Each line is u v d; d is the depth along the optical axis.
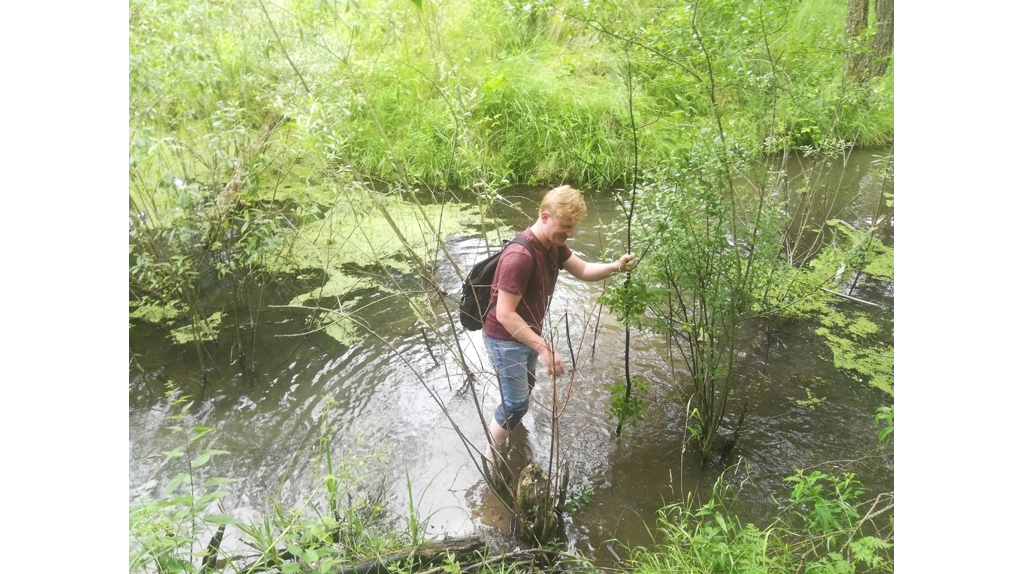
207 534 2.71
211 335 4.25
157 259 4.30
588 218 6.33
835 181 7.19
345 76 4.23
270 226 4.35
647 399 3.76
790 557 2.46
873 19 7.86
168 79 3.88
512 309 2.71
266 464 3.21
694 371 3.35
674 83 3.20
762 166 3.25
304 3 3.75
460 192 6.97
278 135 5.00
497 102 7.41
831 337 4.34
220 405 3.63
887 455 3.29
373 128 7.04
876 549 2.38
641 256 3.14
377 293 4.85
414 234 5.75
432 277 2.96
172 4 3.82
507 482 3.12
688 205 3.03
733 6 2.85
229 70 4.60
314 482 3.10
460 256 5.39
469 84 6.71
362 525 2.70
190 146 4.21
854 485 3.09
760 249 3.35
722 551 2.27
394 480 3.15
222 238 4.56
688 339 3.68
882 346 4.25
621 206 3.38
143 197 4.42
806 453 3.33
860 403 3.71
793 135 5.38
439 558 2.56
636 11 3.07
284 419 3.54
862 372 3.98
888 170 5.41
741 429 3.51
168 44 3.68
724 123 3.40
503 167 7.23
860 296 4.89
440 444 3.40
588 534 2.86
